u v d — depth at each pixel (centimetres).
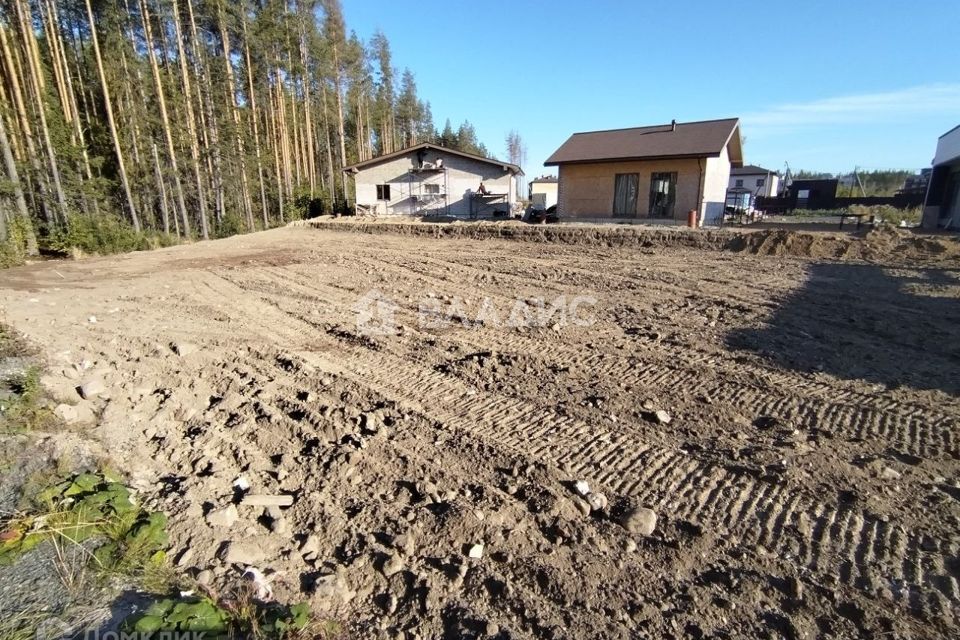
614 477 348
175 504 317
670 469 355
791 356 561
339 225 2362
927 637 222
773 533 291
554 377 520
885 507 308
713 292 893
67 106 2042
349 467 363
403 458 373
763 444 382
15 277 1165
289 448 394
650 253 1377
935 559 267
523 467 359
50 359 573
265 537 294
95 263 1398
